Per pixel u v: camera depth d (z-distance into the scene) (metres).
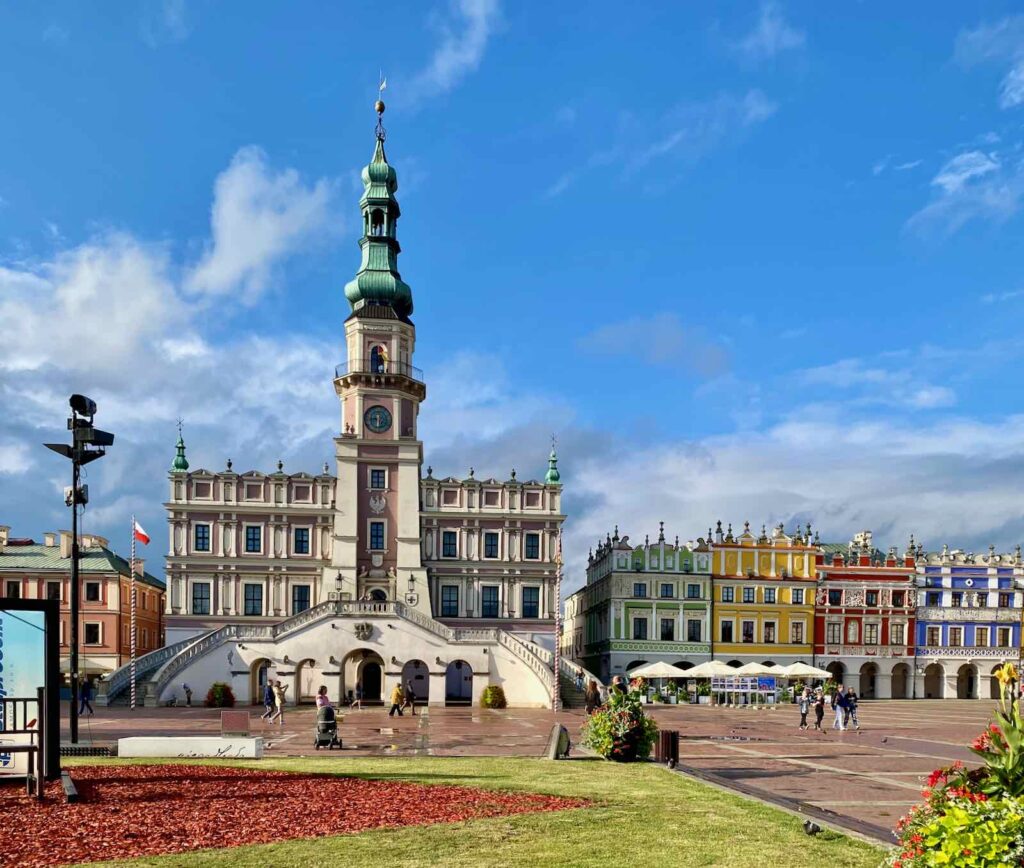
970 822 8.96
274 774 22.44
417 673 78.31
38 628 19.52
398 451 81.75
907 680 98.00
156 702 62.94
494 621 83.00
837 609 96.69
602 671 96.56
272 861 13.23
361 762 26.28
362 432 81.69
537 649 69.88
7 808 16.88
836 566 97.81
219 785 20.17
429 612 79.75
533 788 20.81
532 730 42.75
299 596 80.62
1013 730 10.25
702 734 41.41
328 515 81.81
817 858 14.02
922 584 98.88
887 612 97.56
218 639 66.56
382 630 68.12
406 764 25.80
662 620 93.38
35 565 80.88
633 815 17.39
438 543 83.69
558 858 13.70
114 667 80.56
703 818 17.23
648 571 93.50
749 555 95.75
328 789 19.94
